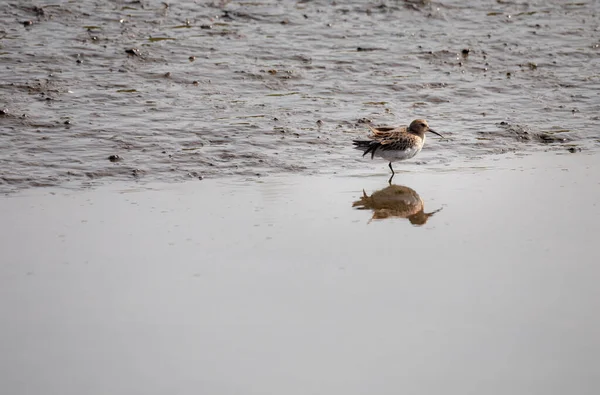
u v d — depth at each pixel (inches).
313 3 1364.4
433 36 1262.3
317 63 1159.6
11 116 969.5
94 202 790.5
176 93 1061.8
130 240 705.0
